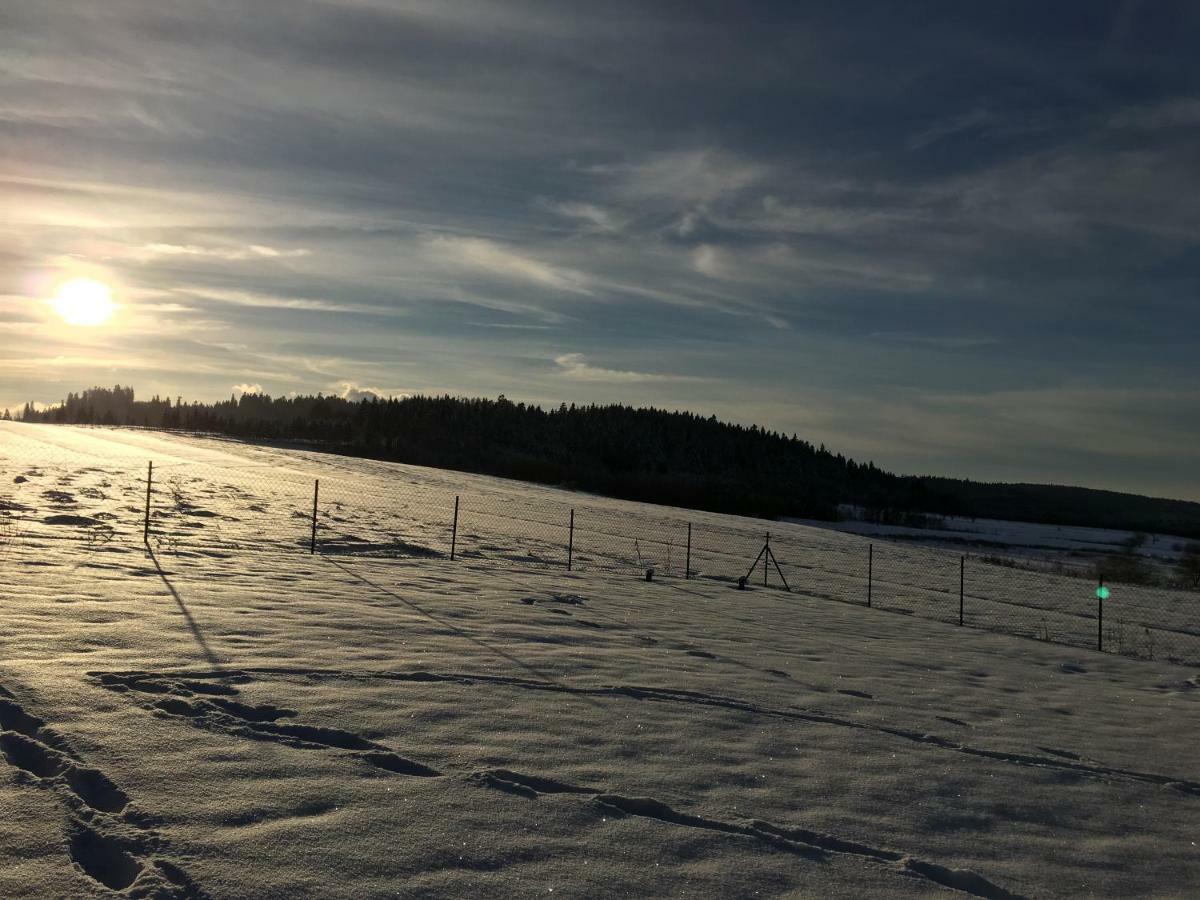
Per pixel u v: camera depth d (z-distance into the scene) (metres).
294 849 3.92
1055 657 13.31
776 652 10.82
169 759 4.92
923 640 13.73
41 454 41.88
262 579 12.77
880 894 4.03
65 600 9.55
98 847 3.86
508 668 8.12
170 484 32.19
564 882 3.84
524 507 41.00
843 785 5.63
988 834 5.03
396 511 31.39
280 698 6.35
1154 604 23.75
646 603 14.61
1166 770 6.91
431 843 4.11
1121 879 4.57
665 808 4.86
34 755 4.89
